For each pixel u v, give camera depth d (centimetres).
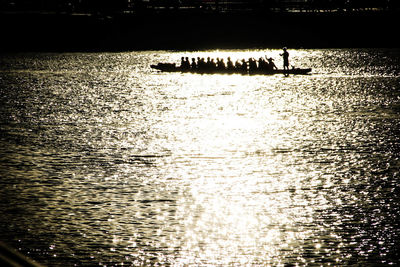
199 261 9288
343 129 17238
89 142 16062
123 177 13100
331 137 16338
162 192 12138
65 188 12375
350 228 10344
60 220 10744
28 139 16362
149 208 11288
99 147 15562
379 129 17138
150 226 10494
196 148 15425
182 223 10619
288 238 10012
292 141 16000
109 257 9412
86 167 13825
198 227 10462
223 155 14762
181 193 12088
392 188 12169
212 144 15825
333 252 9512
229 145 15700
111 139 16375
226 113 19838
